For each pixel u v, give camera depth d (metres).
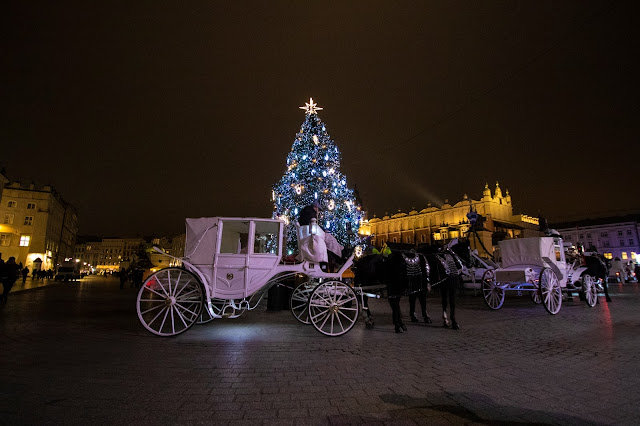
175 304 6.32
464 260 8.78
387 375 4.09
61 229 63.97
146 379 3.86
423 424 2.83
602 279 12.87
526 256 10.52
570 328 7.32
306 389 3.62
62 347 5.25
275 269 6.78
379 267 7.73
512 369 4.34
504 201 71.31
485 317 9.05
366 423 2.84
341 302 6.59
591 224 75.50
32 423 2.74
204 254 6.73
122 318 8.48
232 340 6.02
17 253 48.00
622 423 2.87
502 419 2.93
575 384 3.80
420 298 8.42
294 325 7.77
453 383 3.82
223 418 2.90
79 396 3.33
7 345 5.34
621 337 6.36
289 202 20.45
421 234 76.19
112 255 129.38
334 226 20.08
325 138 20.88
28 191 49.94
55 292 18.89
